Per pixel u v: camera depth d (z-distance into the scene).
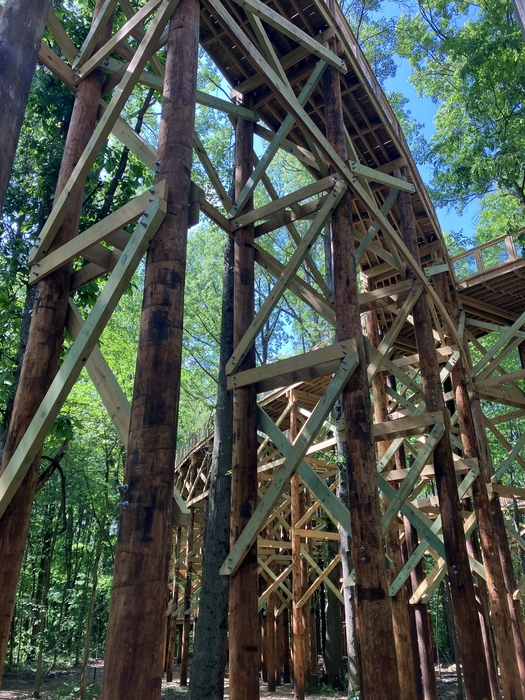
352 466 4.54
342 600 11.82
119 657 2.32
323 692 13.46
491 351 10.48
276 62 5.09
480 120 8.77
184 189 3.31
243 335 5.54
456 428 9.85
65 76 4.70
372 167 8.41
